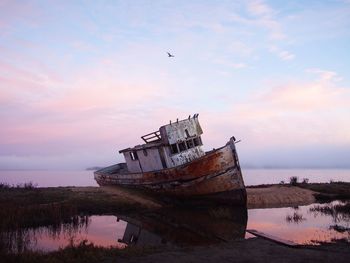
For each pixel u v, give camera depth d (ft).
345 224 61.11
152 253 37.88
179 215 74.84
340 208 79.10
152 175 91.71
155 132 95.86
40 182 256.73
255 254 36.78
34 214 64.08
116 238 53.42
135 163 103.81
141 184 96.17
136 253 37.60
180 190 86.58
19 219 58.85
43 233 55.16
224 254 36.88
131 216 73.61
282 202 89.76
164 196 90.27
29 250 41.24
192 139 93.97
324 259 34.55
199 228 61.00
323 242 43.68
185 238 53.16
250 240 44.32
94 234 56.03
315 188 108.99
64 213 67.87
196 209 84.07
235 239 48.32
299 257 35.40
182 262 33.91
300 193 99.19
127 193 98.32
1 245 43.37
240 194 82.43
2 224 53.57
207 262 33.86
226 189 83.51
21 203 76.38
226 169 82.89
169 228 61.57
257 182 230.89
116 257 36.11
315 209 79.05
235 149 83.87
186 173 84.43
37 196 87.56
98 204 82.17
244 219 67.87
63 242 49.57
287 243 41.19
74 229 59.11
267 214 73.67
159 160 92.43
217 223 65.10
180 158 90.22
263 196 94.43
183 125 92.58
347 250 38.37
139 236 54.90
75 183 240.73
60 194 92.99
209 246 41.16
